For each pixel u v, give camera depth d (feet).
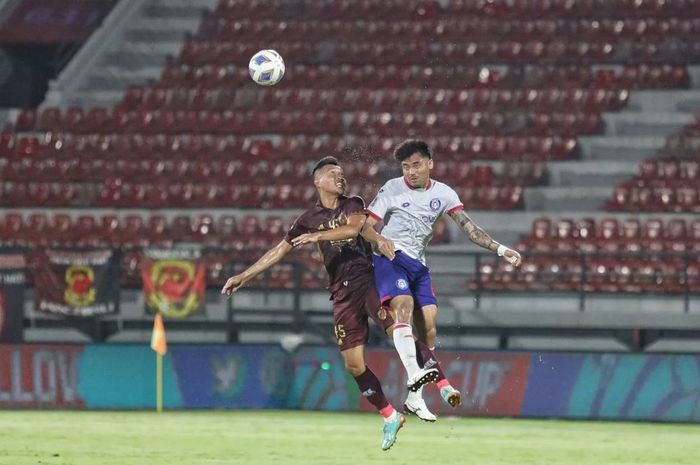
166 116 272.92
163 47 291.99
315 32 292.40
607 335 206.28
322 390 188.34
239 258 229.66
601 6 288.51
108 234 245.86
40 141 268.62
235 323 203.92
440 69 277.23
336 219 98.73
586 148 257.34
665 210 240.53
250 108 276.00
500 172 252.21
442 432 155.74
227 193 251.80
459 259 225.56
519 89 269.23
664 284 218.18
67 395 188.75
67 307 195.42
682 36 281.33
